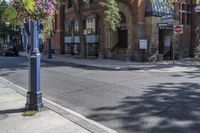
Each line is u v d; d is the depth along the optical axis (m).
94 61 29.73
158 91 12.63
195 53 34.97
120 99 11.30
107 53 33.09
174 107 9.84
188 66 24.45
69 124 7.91
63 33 43.38
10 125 7.84
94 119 8.80
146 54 29.33
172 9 31.28
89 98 11.73
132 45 30.12
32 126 7.75
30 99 9.22
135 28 29.78
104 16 32.28
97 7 34.25
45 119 8.34
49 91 13.48
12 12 4.09
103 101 11.10
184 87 13.55
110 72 20.58
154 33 29.47
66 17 42.06
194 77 17.20
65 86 14.69
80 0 32.91
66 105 10.70
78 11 33.06
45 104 10.17
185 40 33.94
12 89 13.33
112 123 8.38
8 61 31.95
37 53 9.21
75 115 8.84
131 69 23.11
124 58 30.97
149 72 20.58
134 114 9.17
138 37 29.53
